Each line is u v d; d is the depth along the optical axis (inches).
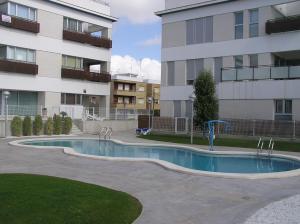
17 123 1033.5
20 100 1266.0
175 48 1232.2
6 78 1176.2
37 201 304.0
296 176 474.9
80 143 945.5
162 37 1267.2
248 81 1002.7
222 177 458.6
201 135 1080.8
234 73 1028.5
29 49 1246.9
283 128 940.0
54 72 1316.4
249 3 1062.4
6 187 350.9
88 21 1444.4
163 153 780.0
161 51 1267.2
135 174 472.4
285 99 952.3
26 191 335.6
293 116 937.5
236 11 1090.7
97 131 1286.9
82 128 1242.0
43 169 497.4
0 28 1156.5
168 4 1245.7
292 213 300.7
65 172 478.0
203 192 381.4
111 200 323.0
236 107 1021.2
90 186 377.1
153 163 556.7
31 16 1256.8
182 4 1206.3
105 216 280.4
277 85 956.0
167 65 1259.2
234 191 386.9
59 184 375.6
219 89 1047.6
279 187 408.8
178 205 330.0
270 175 462.6
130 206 312.2
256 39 1049.5
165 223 278.5
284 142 880.9
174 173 482.3
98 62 1546.5
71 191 344.5
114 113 1417.3
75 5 1370.6
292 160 633.6
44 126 1111.6
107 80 1510.8
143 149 837.2
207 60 1154.7
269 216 292.5
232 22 1101.1
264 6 1034.7
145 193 373.7
